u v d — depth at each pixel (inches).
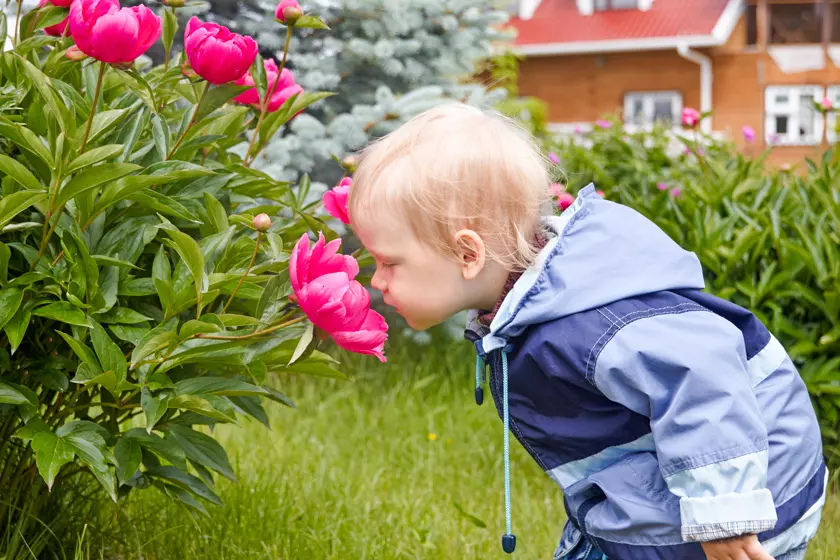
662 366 52.4
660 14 626.5
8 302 56.8
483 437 124.3
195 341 60.7
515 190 57.0
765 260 114.9
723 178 140.8
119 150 55.4
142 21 58.5
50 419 65.2
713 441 50.7
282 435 122.3
